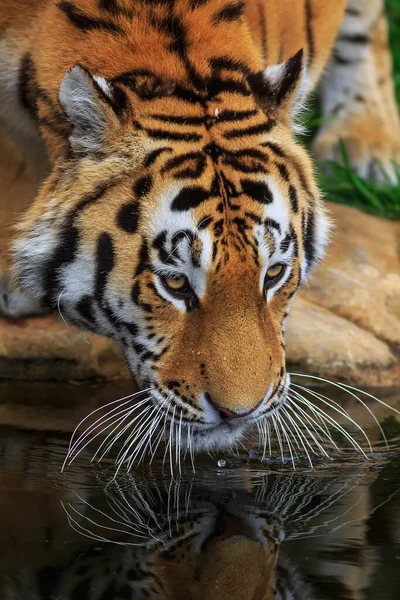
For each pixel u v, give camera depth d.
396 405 10.12
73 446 8.55
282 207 7.85
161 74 8.22
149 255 7.73
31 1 9.00
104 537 6.64
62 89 7.81
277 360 7.82
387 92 14.68
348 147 14.05
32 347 10.74
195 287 7.64
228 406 7.45
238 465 8.28
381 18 14.39
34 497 7.35
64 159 8.23
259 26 9.80
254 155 7.89
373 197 13.30
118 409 9.66
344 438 9.04
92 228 7.96
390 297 11.63
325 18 11.28
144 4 8.62
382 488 7.79
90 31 8.59
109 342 10.91
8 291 10.76
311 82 11.66
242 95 8.22
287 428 9.16
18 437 8.75
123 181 7.86
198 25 8.61
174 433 7.91
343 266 11.87
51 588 5.86
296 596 5.79
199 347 7.63
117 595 5.78
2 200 10.55
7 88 9.16
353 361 10.91
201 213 7.54
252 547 6.51
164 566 6.20
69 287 8.24
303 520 7.06
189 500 7.43
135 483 7.77
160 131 7.87
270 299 7.99
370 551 6.46
